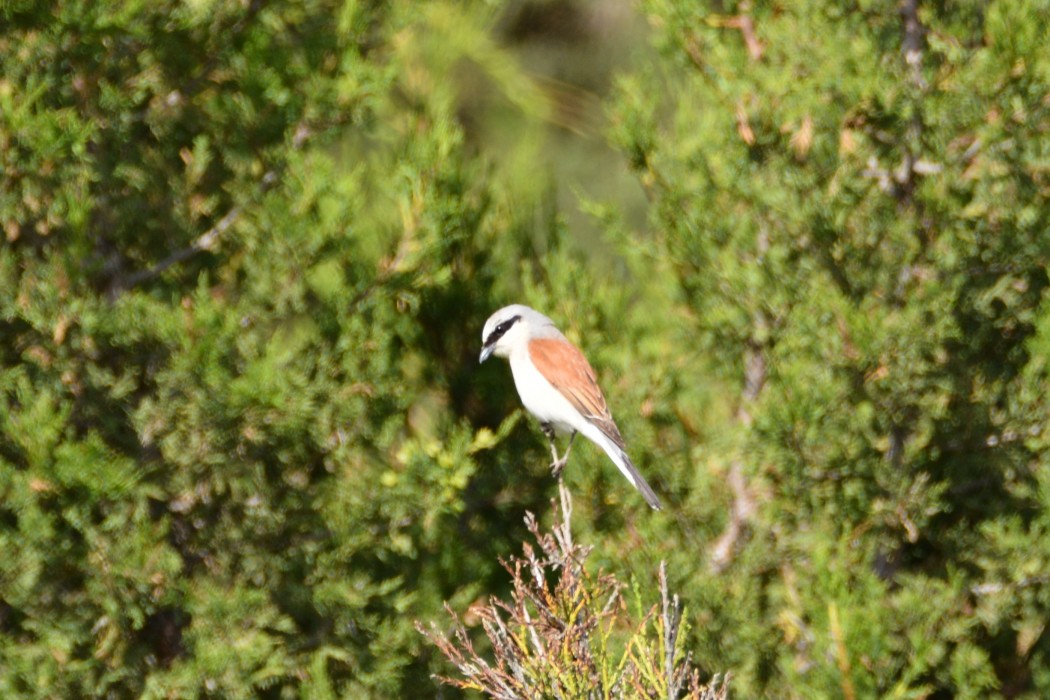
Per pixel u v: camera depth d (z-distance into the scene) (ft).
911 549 47.14
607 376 45.24
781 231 43.55
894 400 41.32
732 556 45.09
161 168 40.91
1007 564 41.96
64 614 37.81
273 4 39.70
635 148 46.21
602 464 44.19
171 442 38.37
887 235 41.73
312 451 42.50
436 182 41.86
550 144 60.34
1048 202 40.96
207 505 41.57
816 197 41.65
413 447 40.45
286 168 40.42
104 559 36.99
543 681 26.12
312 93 39.73
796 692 40.04
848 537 42.45
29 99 34.68
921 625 39.86
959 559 44.14
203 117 40.70
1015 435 42.78
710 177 44.42
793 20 44.39
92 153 38.83
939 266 41.47
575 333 44.98
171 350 37.76
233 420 38.04
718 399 46.52
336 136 41.06
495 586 44.98
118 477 35.58
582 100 57.47
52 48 36.01
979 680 40.73
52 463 35.35
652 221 46.42
